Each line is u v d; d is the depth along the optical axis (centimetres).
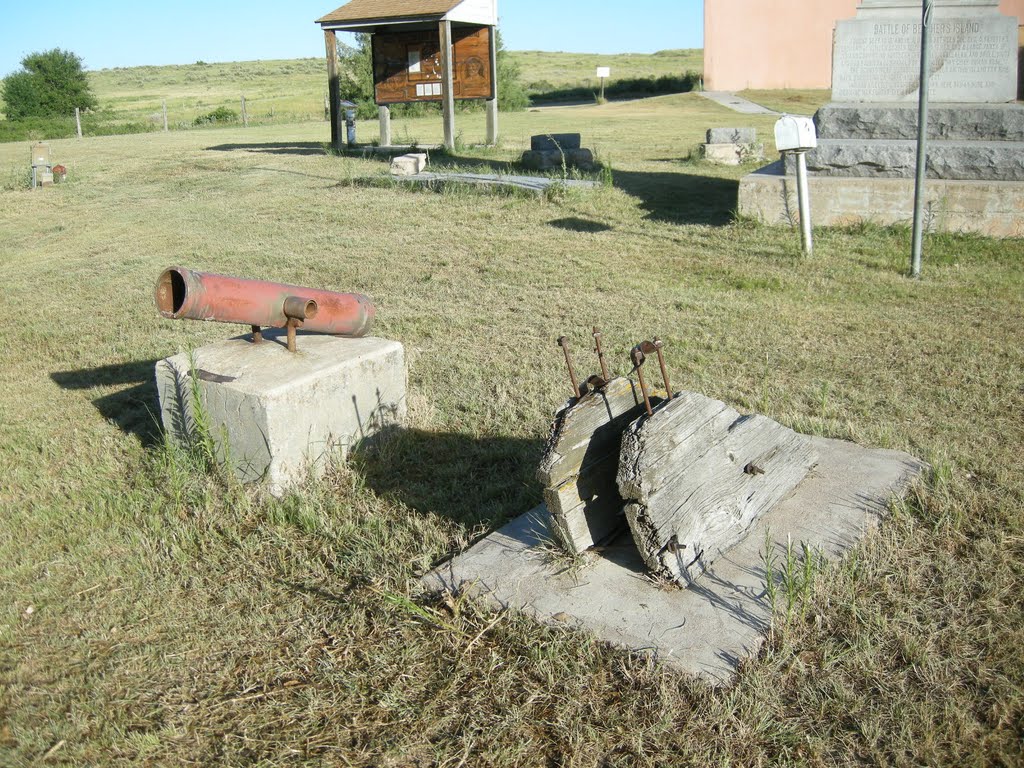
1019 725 283
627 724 287
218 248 1132
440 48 1861
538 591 355
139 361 703
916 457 469
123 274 1023
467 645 327
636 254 997
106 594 373
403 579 369
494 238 1097
